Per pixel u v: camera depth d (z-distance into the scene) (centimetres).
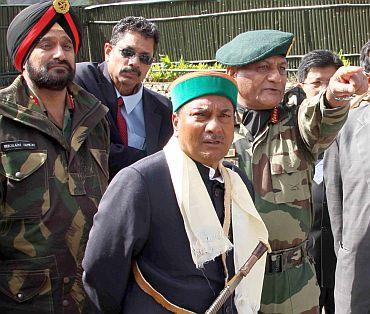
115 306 239
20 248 273
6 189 274
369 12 1303
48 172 281
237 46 310
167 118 388
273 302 299
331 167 351
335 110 277
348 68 257
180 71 1270
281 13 1360
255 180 302
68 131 297
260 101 304
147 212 231
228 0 1406
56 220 278
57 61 290
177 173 234
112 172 359
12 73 1359
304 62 450
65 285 279
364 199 325
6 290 274
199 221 230
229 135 237
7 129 279
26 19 292
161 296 230
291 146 303
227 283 233
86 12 1509
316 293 310
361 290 327
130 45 373
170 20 1451
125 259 231
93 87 376
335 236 357
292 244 299
